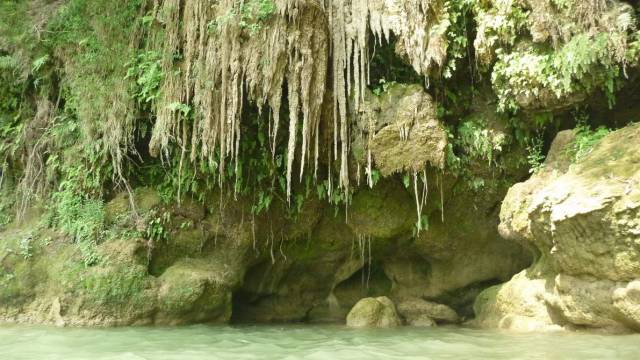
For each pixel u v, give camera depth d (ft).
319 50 28.94
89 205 32.04
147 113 32.65
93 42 33.30
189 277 30.27
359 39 28.91
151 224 31.73
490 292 29.76
